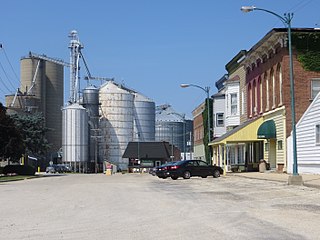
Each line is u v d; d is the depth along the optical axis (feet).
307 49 123.54
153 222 43.83
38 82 388.98
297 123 117.19
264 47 136.77
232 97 173.47
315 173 108.88
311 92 123.03
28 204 63.05
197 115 260.01
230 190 82.02
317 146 107.65
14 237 36.55
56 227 41.55
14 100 360.48
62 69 412.77
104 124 375.45
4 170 229.25
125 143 378.53
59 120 408.26
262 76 143.33
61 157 361.92
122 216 48.39
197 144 259.80
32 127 294.87
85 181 131.64
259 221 43.60
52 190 92.02
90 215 49.62
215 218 45.96
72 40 392.06
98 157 368.48
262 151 148.15
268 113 136.87
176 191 82.17
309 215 47.44
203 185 97.81
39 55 393.09
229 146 184.75
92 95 371.76
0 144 214.07
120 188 92.94
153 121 409.49
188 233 37.50
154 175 178.70
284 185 87.61
